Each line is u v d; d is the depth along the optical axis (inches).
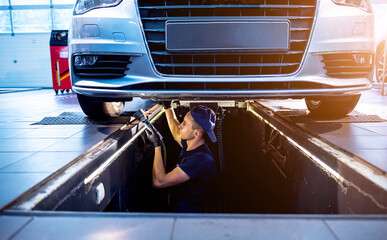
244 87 69.7
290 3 68.3
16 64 464.8
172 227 30.8
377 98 170.9
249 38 67.9
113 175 69.4
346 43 70.2
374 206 41.4
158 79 68.7
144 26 69.5
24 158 57.7
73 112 121.7
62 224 31.7
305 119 97.0
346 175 50.9
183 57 69.5
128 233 29.8
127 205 81.1
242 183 165.9
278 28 68.1
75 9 75.5
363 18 72.4
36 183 43.3
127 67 70.2
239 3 66.5
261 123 138.6
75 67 74.1
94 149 64.6
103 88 70.7
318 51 69.3
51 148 65.4
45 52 459.8
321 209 62.8
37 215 33.7
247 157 181.8
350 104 94.0
